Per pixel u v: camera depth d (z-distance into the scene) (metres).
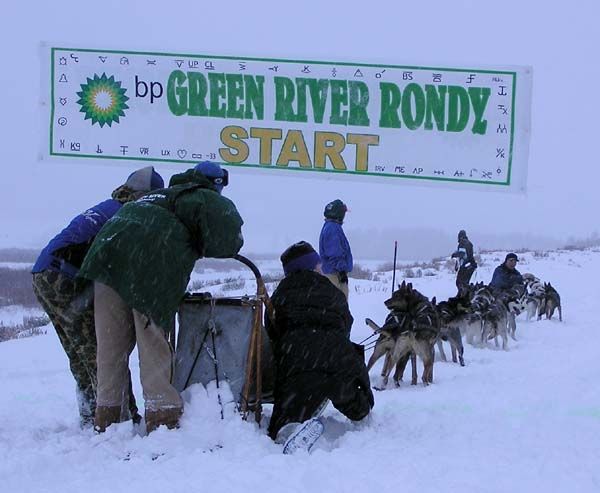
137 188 11.93
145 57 18.06
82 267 10.30
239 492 7.99
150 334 10.23
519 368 20.16
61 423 13.09
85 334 11.64
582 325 33.81
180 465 9.09
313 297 11.33
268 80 18.08
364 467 8.96
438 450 10.02
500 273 34.88
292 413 10.67
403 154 18.19
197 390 10.73
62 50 18.03
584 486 8.38
